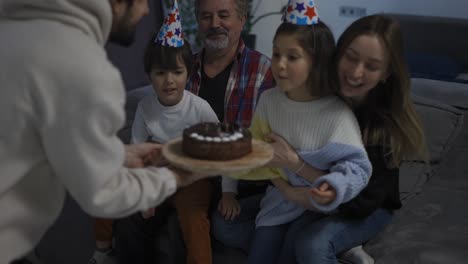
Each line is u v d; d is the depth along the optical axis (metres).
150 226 1.59
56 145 0.79
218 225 1.51
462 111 2.05
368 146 1.30
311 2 1.20
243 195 1.66
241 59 1.80
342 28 3.54
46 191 0.89
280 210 1.40
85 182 0.80
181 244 1.55
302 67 1.19
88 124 0.77
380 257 1.38
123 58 2.95
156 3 3.31
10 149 0.80
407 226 1.53
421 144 1.34
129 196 0.87
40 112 0.77
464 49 2.97
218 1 1.71
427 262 1.32
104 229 1.60
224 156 0.96
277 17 3.65
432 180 1.87
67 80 0.76
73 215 1.91
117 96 0.81
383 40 1.18
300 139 1.27
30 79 0.76
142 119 1.69
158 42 1.56
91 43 0.82
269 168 1.33
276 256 1.38
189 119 1.62
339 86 1.25
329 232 1.29
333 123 1.24
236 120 1.76
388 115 1.31
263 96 1.38
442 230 1.50
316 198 1.10
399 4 3.30
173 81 1.56
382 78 1.27
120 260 1.63
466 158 1.93
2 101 0.77
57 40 0.78
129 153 1.12
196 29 3.38
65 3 0.81
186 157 0.98
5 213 0.84
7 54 0.77
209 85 1.83
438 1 3.17
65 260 1.77
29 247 0.92
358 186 1.15
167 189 0.94
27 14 0.82
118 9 0.92
